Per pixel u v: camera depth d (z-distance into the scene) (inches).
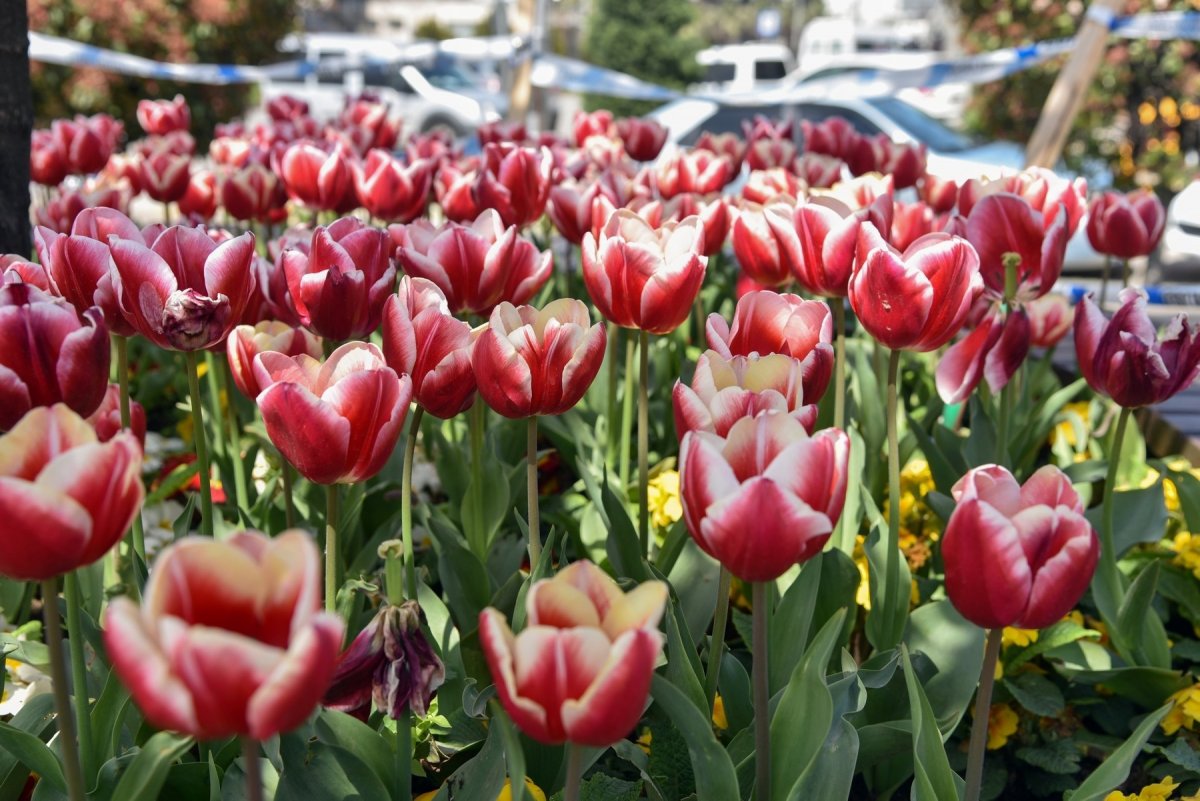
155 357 172.2
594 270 85.8
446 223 91.5
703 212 120.3
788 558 54.6
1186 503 116.6
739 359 67.4
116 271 71.1
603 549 107.0
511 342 69.0
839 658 90.2
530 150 123.3
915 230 119.6
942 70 293.9
